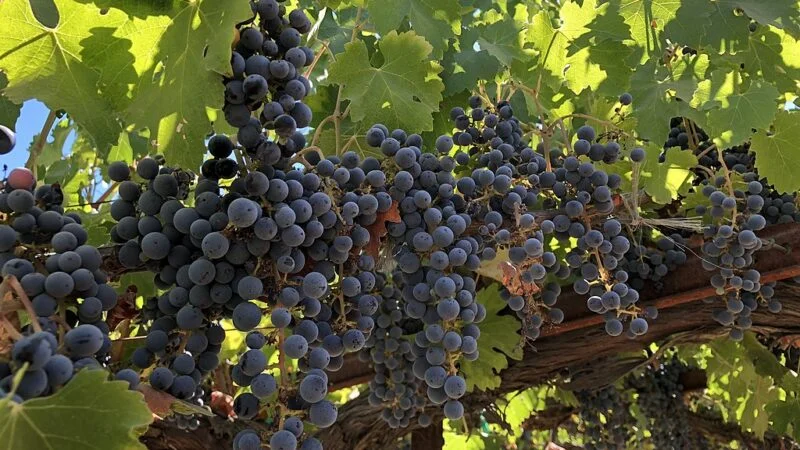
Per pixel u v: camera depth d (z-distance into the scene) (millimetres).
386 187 1930
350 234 1753
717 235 2432
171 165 1681
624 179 2666
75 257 1372
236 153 1642
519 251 2006
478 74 2758
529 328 2346
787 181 2707
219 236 1429
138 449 1148
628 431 4348
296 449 1333
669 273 2844
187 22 1701
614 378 3404
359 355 2656
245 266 1517
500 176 2064
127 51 1778
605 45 2744
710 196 2535
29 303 1215
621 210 2471
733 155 3018
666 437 4270
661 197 2727
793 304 2787
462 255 1851
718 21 2816
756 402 3715
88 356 1242
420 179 1983
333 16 3100
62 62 1818
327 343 1646
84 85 1839
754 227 2439
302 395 1377
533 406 4625
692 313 2953
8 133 1688
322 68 3529
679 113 2785
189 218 1503
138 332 1955
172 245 1546
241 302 1505
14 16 1745
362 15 3082
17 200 1429
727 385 4172
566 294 2932
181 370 1469
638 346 3102
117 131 1889
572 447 4527
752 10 2768
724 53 2846
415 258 1909
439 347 1822
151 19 1742
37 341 1065
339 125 2602
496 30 3004
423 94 2420
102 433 1138
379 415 3176
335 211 1688
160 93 1727
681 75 2889
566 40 2779
